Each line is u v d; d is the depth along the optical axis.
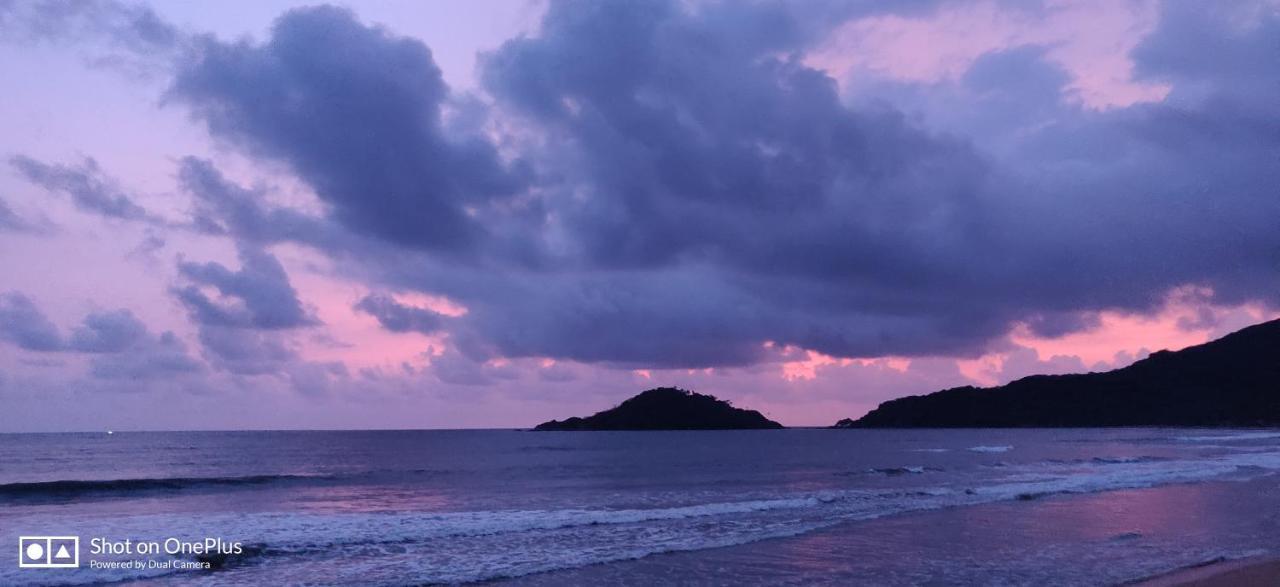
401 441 107.69
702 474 41.16
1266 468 37.50
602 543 17.12
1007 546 16.72
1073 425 177.25
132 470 45.38
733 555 15.74
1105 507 23.19
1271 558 15.16
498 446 87.44
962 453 64.31
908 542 17.20
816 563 14.96
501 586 13.08
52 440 112.69
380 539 17.33
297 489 32.88
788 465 49.53
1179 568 14.20
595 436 145.88
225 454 65.62
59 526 18.73
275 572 14.02
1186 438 91.94
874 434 149.12
